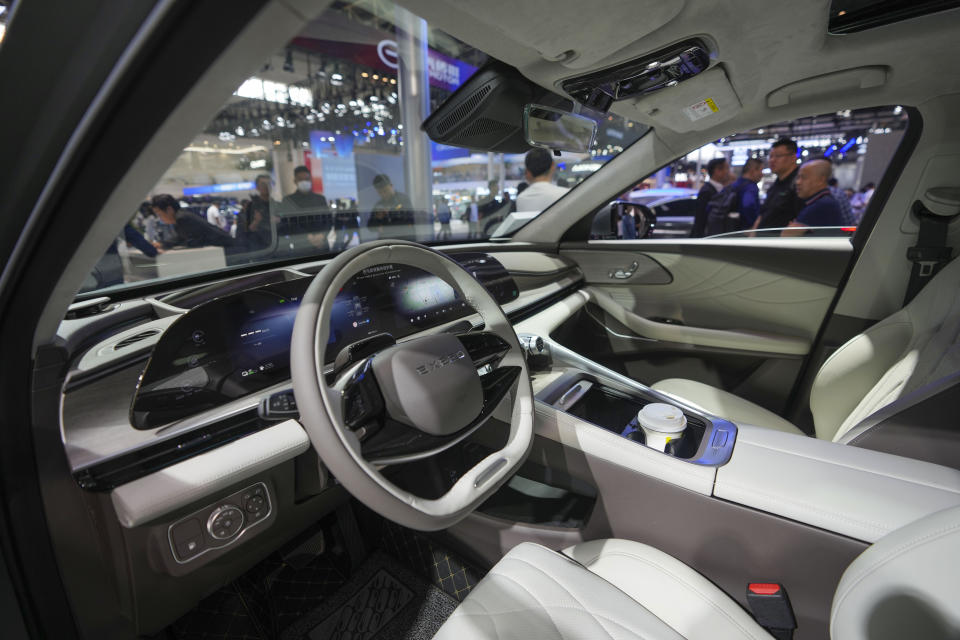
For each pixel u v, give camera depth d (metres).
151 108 0.36
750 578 0.88
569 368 1.36
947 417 0.97
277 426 0.96
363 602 1.38
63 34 0.35
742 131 1.62
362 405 0.78
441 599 1.38
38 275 0.54
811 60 1.17
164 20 0.31
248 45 0.32
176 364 0.93
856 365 1.45
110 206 0.45
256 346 1.04
